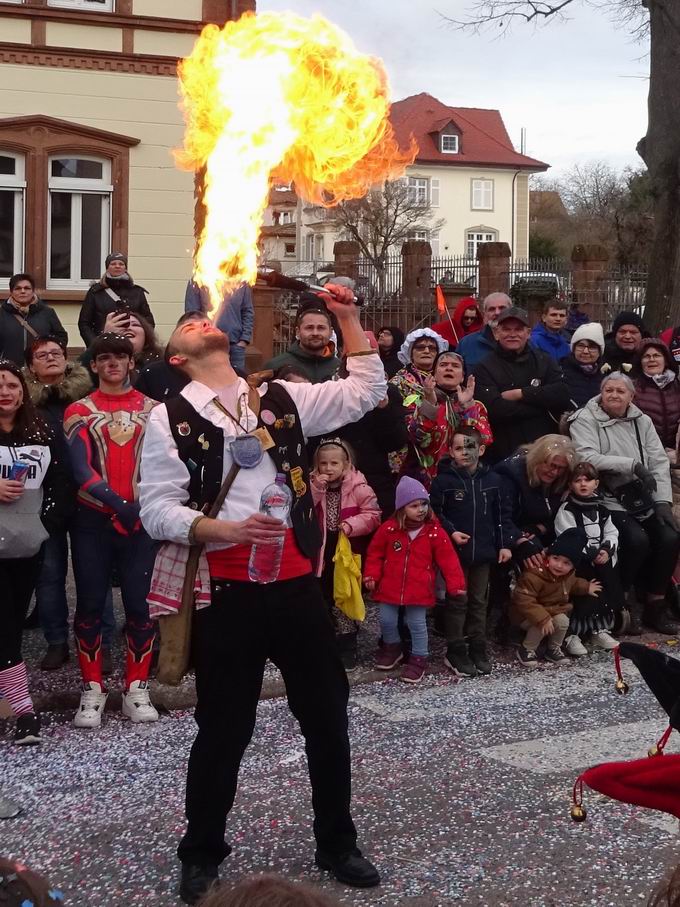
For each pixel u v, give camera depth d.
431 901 3.78
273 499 3.79
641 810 4.52
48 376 6.36
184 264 14.97
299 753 5.14
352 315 4.07
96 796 4.62
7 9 13.98
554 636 6.85
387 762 5.04
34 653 6.55
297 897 1.68
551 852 4.14
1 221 14.34
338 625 6.51
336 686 3.89
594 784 3.06
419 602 6.34
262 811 4.47
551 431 7.82
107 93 14.48
